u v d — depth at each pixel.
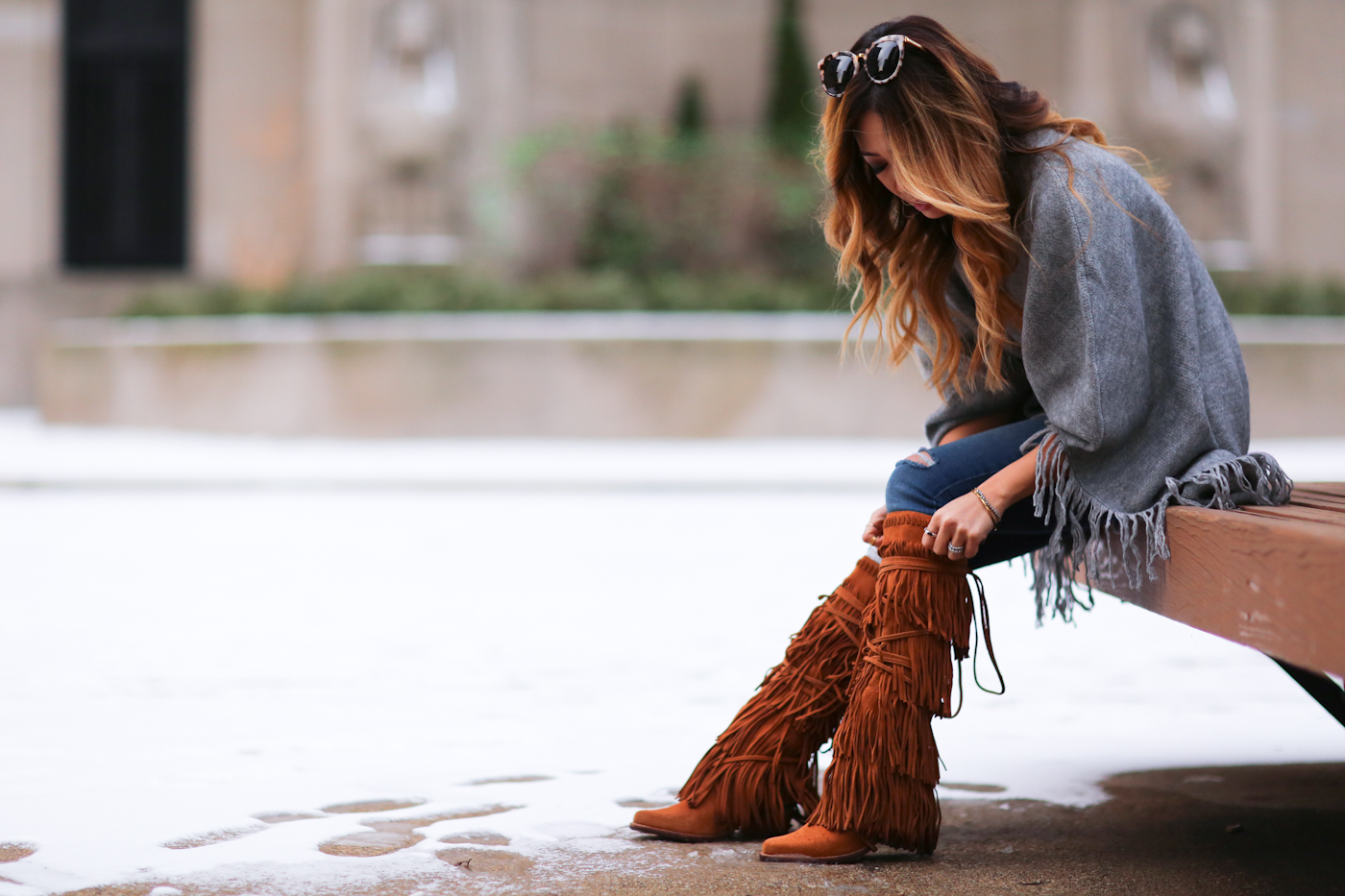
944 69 2.95
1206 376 3.00
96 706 4.77
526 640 6.20
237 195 25.77
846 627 3.17
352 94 23.53
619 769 3.86
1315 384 18.31
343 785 3.65
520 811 3.39
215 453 17.31
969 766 3.94
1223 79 23.62
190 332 20.14
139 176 25.92
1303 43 25.22
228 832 3.18
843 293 19.16
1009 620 6.86
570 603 7.27
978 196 2.92
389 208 23.25
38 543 9.97
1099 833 3.22
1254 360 18.25
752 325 18.42
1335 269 25.22
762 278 21.81
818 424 18.38
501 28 23.86
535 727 4.46
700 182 22.19
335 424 18.41
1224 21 23.81
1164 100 23.09
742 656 5.80
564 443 18.30
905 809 2.94
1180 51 23.34
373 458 16.58
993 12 25.59
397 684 5.21
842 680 3.17
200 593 7.64
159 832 3.17
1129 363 2.88
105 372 20.77
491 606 7.18
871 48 2.96
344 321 18.94
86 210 25.98
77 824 3.24
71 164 25.86
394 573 8.44
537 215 22.50
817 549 9.59
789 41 25.36
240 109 25.77
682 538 10.24
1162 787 3.67
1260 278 22.58
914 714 2.95
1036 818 3.36
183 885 2.75
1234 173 23.25
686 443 18.34
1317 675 3.12
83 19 25.88
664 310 19.52
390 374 18.27
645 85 26.61
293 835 3.14
